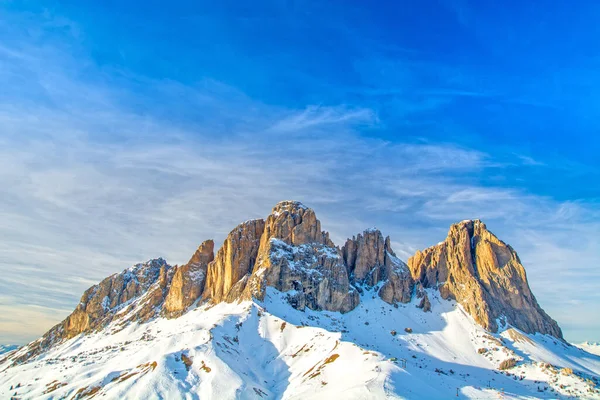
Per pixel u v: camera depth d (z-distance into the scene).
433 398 193.75
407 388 195.00
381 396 184.00
